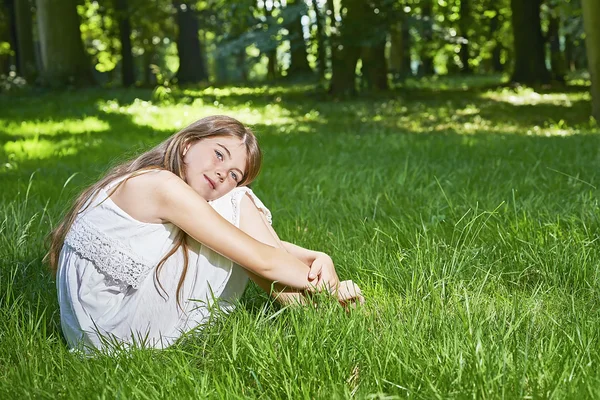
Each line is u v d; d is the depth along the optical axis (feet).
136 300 11.52
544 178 25.35
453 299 12.41
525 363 9.55
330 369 9.95
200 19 155.12
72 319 11.76
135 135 46.42
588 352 10.03
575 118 60.64
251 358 10.15
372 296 13.30
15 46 143.13
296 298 12.18
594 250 14.78
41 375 10.28
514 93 98.94
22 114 62.69
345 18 85.40
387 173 28.48
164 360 10.85
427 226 17.81
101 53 177.27
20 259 15.88
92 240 11.39
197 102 77.10
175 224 11.41
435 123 58.90
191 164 11.74
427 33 85.61
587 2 55.93
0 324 12.16
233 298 12.14
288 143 42.63
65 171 30.73
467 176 26.63
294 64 124.06
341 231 17.81
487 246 16.02
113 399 9.36
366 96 90.43
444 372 9.46
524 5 114.01
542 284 13.66
